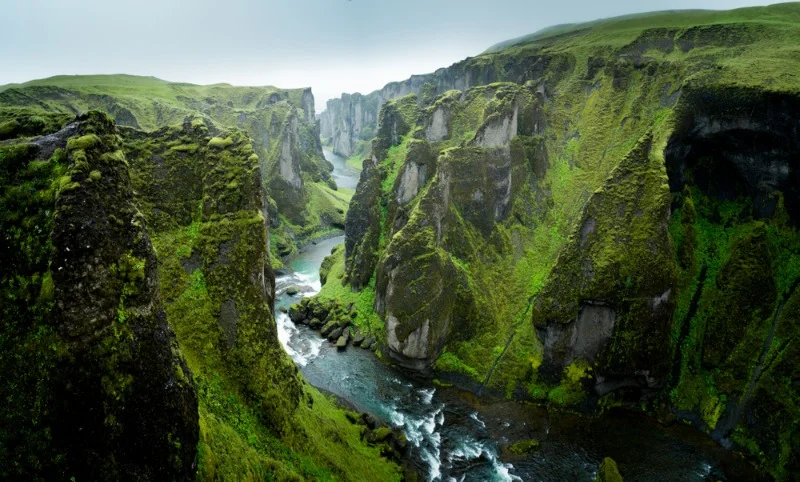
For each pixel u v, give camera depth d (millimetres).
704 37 75312
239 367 32156
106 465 15570
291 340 65125
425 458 42812
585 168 69125
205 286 33469
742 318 50312
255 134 133125
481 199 65188
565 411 49938
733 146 55031
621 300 49969
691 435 46500
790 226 52250
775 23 72625
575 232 53719
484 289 61375
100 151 17844
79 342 15641
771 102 49656
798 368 44750
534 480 40719
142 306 17703
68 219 15883
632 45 80750
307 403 38688
